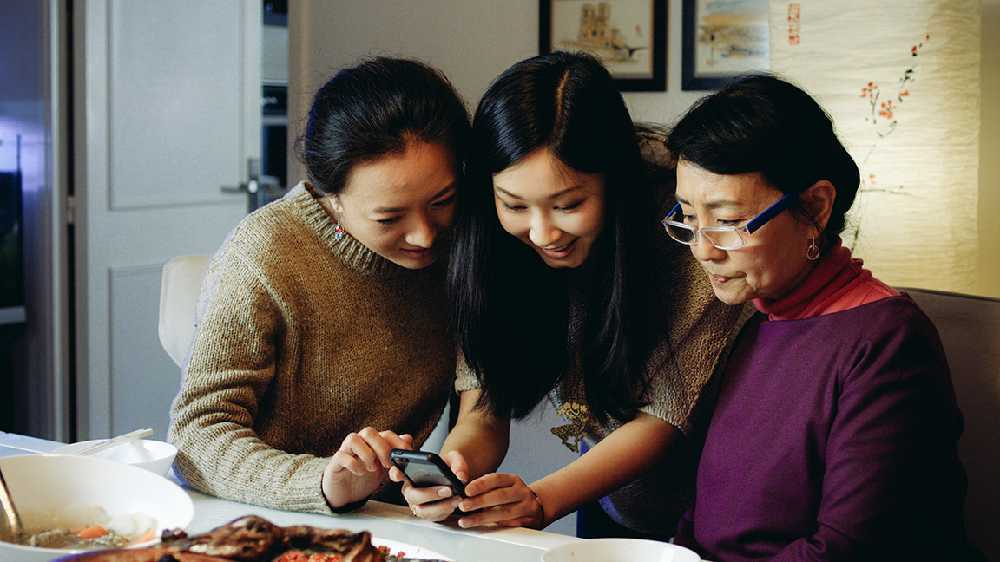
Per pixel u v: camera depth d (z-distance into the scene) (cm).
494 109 136
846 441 126
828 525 125
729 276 132
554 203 136
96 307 390
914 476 124
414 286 166
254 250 157
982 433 149
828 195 131
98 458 125
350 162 139
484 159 138
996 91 259
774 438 134
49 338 391
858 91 246
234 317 154
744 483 136
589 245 142
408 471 131
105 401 394
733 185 127
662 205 150
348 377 164
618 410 154
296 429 164
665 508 172
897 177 244
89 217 385
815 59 249
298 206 162
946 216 242
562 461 272
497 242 149
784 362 135
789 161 127
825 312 135
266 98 466
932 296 154
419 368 169
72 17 383
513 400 160
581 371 159
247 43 438
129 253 400
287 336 159
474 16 302
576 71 137
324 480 133
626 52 285
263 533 99
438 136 140
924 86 239
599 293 149
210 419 148
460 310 153
